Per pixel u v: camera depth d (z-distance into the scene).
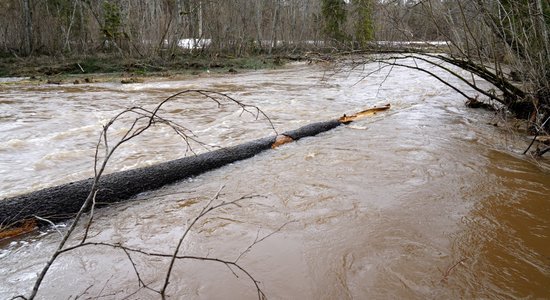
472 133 6.89
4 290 2.77
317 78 16.06
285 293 2.70
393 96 11.01
